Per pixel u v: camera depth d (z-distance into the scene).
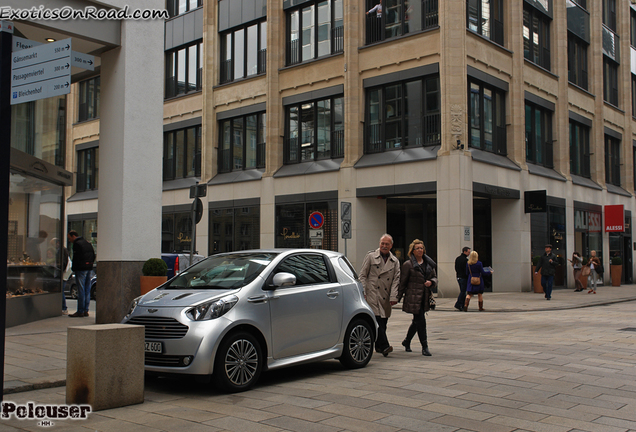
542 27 27.72
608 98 34.72
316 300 7.71
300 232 25.34
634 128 37.44
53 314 13.84
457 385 6.97
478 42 22.44
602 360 8.66
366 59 23.84
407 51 22.64
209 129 29.69
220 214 28.81
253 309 6.94
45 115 13.83
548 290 20.72
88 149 36.03
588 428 5.25
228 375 6.60
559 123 28.06
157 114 12.64
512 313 16.70
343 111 24.75
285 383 7.22
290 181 25.80
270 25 27.09
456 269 17.89
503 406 5.99
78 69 13.43
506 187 23.33
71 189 36.62
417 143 22.52
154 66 12.65
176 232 31.02
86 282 13.84
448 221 20.92
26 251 12.66
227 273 7.54
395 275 9.30
